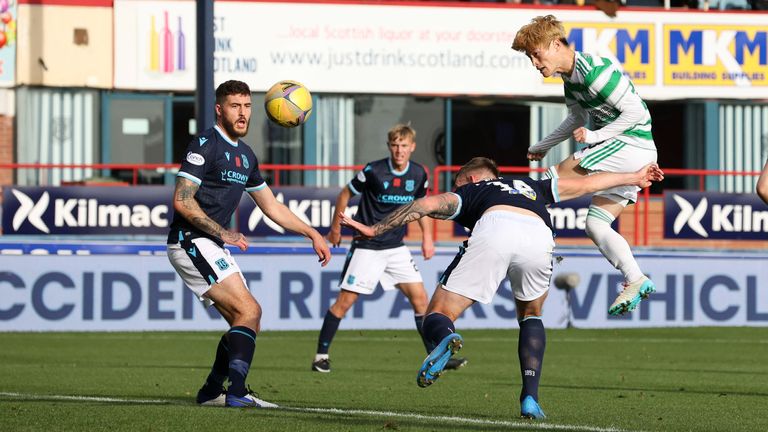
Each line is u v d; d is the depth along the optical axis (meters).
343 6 56.41
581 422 20.39
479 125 59.22
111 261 46.41
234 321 21.67
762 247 55.06
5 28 55.06
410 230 52.34
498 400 25.39
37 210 47.78
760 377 32.25
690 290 49.72
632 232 55.88
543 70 23.12
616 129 23.12
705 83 58.41
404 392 27.16
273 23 55.91
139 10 55.62
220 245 21.75
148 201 48.41
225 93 21.88
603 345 43.38
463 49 57.31
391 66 56.88
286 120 24.66
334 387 28.27
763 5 59.62
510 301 48.81
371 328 47.69
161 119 57.16
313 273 47.38
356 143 57.75
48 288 46.00
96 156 56.41
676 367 35.38
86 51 55.44
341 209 34.47
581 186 20.17
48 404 22.06
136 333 45.97
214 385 22.41
